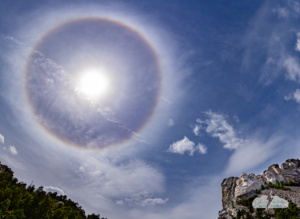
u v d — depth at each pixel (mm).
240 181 159000
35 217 84250
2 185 100188
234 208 128500
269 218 102625
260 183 151125
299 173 166375
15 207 86625
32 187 143750
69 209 115000
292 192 127000
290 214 95438
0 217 69062
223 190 169750
